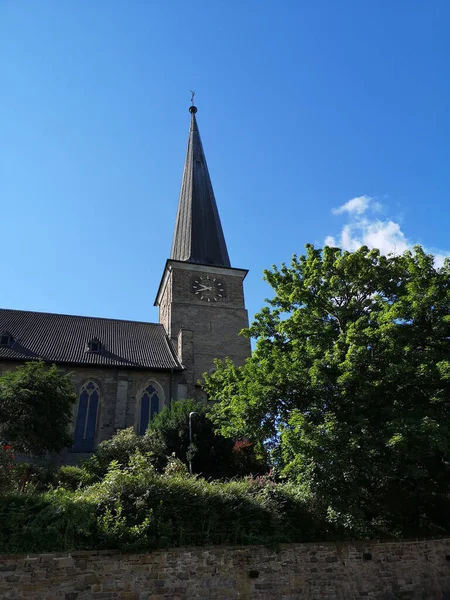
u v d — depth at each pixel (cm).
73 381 3297
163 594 1137
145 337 3956
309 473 1357
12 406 2192
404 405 1502
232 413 1753
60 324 3819
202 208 4753
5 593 1011
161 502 1250
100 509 1220
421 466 1447
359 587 1352
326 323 1805
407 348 1459
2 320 3650
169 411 2736
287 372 1558
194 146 5219
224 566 1230
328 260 1919
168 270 4334
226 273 4356
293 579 1293
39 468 2116
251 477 1734
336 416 1459
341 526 1437
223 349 3947
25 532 1088
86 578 1085
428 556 1483
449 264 1677
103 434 3192
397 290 1792
